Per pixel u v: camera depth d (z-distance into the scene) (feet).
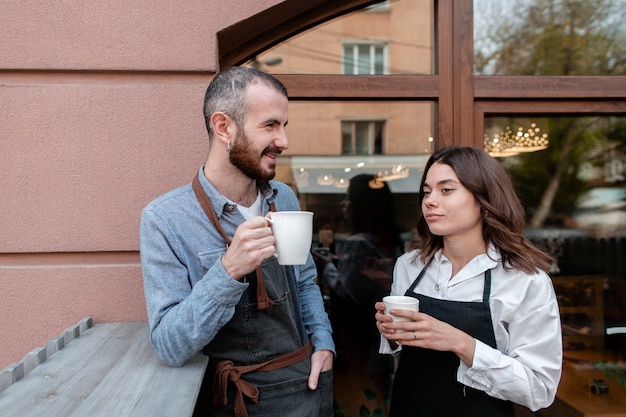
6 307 5.36
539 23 9.09
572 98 6.52
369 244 8.21
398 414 4.65
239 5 5.59
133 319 5.44
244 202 4.29
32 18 5.36
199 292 3.47
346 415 7.16
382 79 6.44
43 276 5.37
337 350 7.61
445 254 4.75
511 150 15.44
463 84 6.43
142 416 2.84
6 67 5.34
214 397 3.93
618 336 9.18
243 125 3.77
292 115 10.91
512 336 4.18
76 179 5.40
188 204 4.05
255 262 3.36
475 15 7.29
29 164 5.36
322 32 9.44
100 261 5.50
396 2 8.58
